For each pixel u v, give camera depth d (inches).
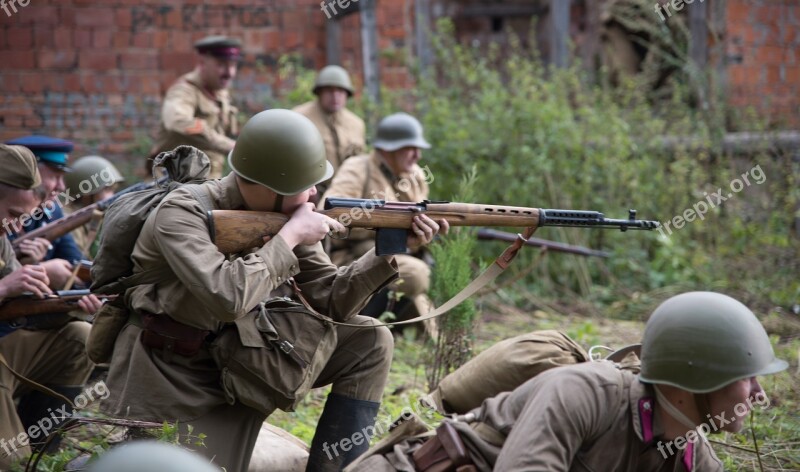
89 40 485.1
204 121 377.1
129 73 488.7
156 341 159.2
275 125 158.4
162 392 157.8
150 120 490.6
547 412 124.3
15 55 479.8
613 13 534.0
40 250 227.8
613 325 372.5
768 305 392.2
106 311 167.0
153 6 488.7
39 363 205.6
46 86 482.6
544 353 168.4
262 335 160.9
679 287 415.8
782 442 211.2
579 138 440.1
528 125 439.2
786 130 493.7
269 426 192.2
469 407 174.2
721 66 520.4
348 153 383.9
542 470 120.8
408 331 313.6
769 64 529.0
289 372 161.8
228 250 158.7
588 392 126.3
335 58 493.7
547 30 678.5
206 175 166.4
